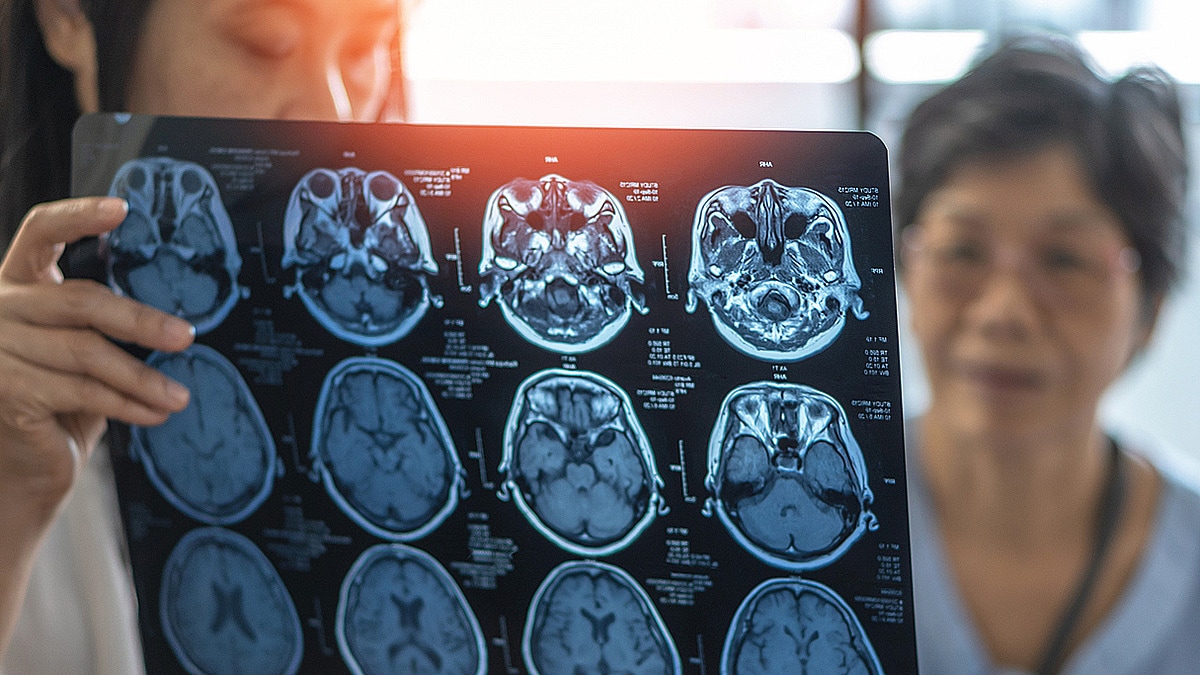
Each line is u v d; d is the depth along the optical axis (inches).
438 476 29.5
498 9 115.7
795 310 26.6
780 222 26.5
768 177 26.4
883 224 26.0
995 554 48.6
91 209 28.0
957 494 49.3
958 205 45.9
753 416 27.4
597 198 27.2
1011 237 45.2
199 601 32.4
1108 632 46.1
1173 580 45.9
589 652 29.6
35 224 28.5
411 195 28.1
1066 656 47.0
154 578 32.7
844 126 115.3
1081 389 45.9
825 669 28.1
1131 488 47.9
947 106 46.6
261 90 34.6
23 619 35.7
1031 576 48.3
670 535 28.3
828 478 27.1
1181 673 45.9
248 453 30.8
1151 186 44.4
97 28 34.4
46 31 36.3
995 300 45.6
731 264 26.8
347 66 37.6
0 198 37.6
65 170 37.9
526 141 27.2
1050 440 46.6
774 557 27.8
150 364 30.8
